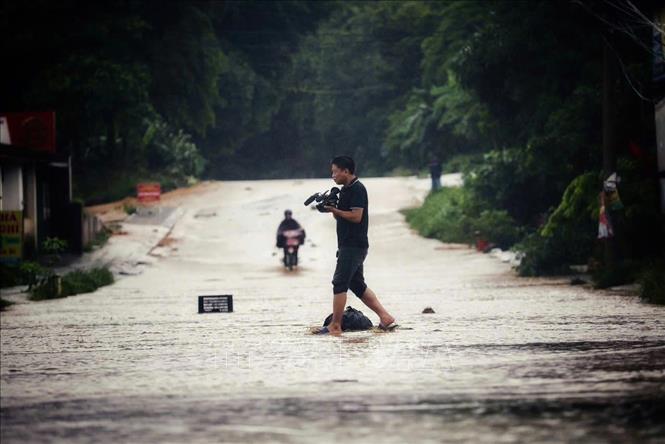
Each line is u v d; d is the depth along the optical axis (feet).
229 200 494.18
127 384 73.26
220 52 632.38
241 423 55.26
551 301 158.61
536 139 274.36
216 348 98.68
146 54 573.74
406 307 153.99
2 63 520.42
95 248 350.43
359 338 103.65
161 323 136.87
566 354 83.87
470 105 379.76
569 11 285.23
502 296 175.63
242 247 371.35
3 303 185.68
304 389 67.10
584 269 235.20
